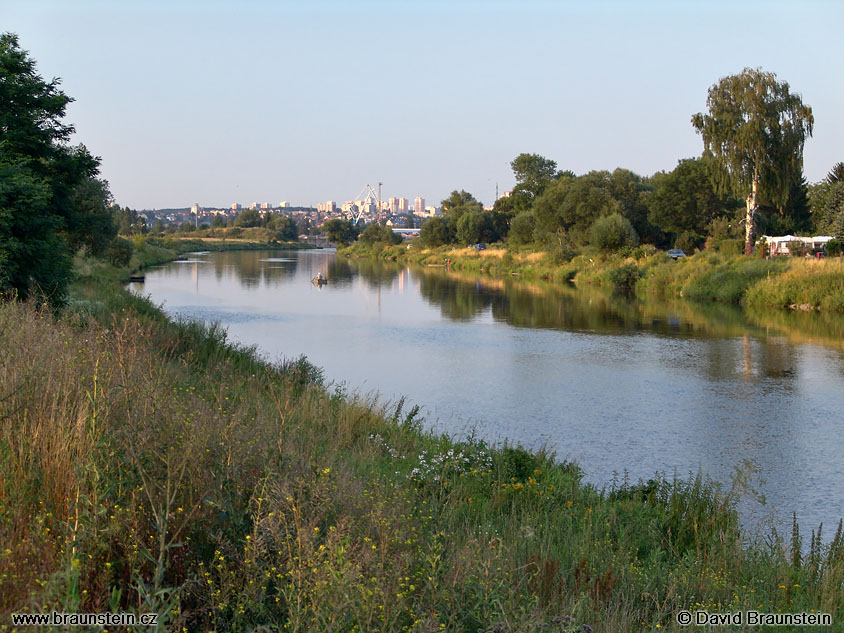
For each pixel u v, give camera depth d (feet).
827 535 33.47
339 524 16.07
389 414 49.21
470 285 197.16
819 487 41.27
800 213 271.49
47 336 25.05
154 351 41.34
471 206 407.64
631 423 55.42
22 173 63.36
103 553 14.16
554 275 217.56
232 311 128.16
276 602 14.20
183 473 16.35
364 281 210.59
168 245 432.25
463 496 29.01
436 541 18.19
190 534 15.33
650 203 271.69
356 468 27.68
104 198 141.90
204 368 47.83
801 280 139.74
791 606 20.49
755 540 28.55
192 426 19.48
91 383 20.81
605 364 80.59
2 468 15.70
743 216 243.19
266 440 21.12
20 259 56.03
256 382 44.06
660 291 173.99
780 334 104.12
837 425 55.01
